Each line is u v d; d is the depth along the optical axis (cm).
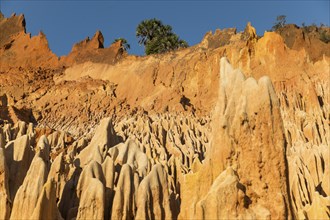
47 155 3406
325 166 3550
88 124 6569
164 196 2586
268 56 6681
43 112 6906
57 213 2444
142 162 3316
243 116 2388
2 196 2561
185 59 7475
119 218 2506
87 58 8212
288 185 2345
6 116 6247
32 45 8550
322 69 6544
